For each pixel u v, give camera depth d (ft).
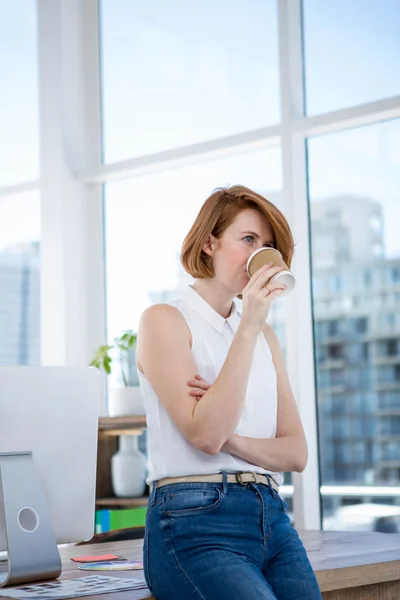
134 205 14.57
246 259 6.07
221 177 13.57
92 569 6.52
